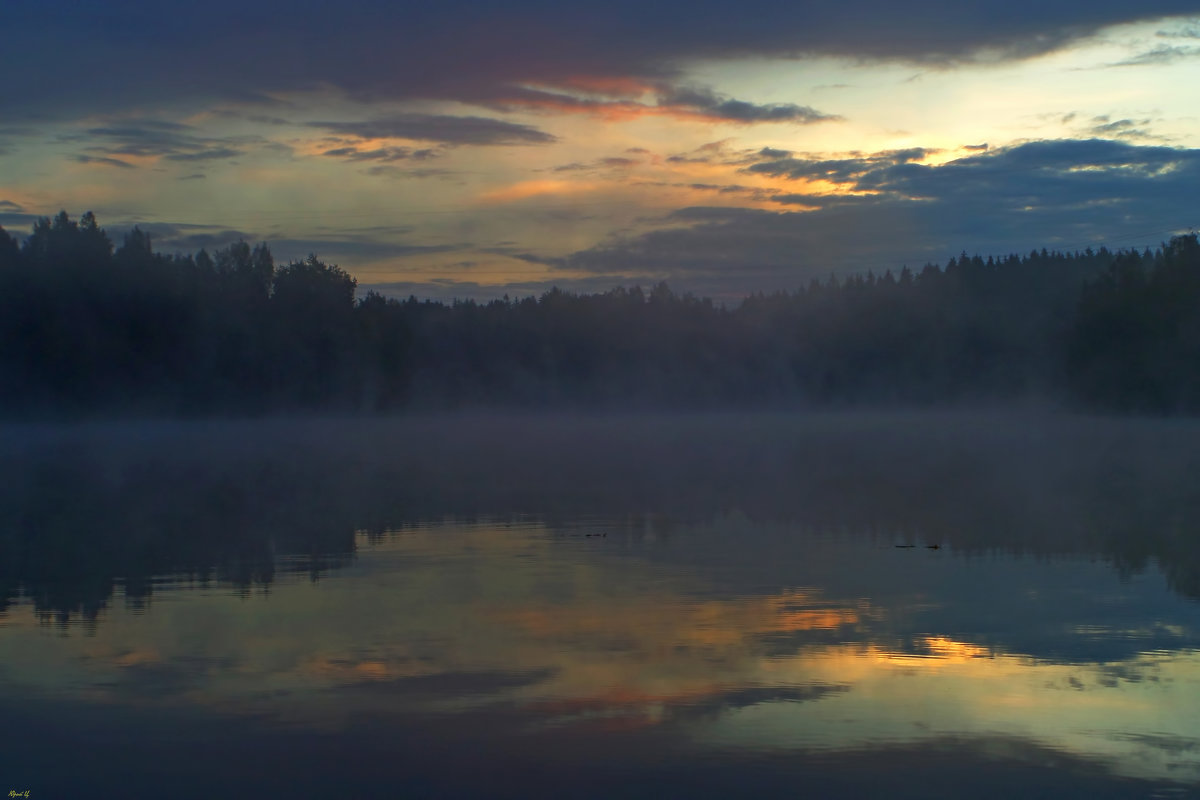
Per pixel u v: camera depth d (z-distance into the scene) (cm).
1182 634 1045
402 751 743
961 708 827
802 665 948
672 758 727
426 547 1667
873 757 727
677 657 977
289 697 865
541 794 673
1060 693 862
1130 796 663
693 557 1541
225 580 1384
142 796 672
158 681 910
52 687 895
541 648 1012
